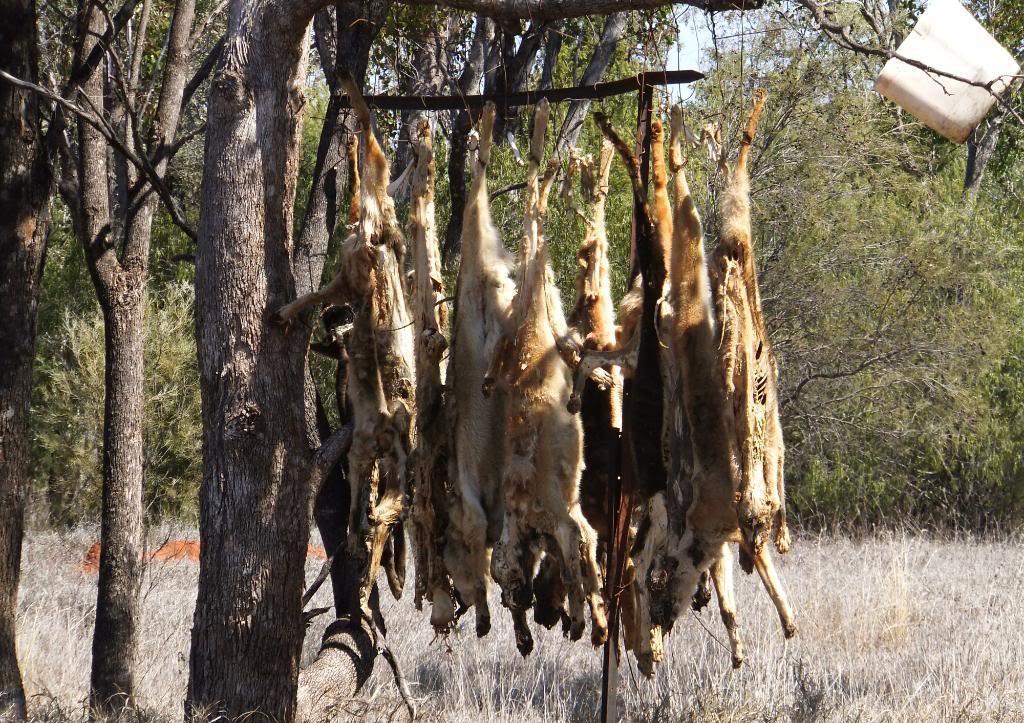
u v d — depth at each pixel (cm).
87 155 851
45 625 1155
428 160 674
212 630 643
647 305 597
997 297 2389
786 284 2227
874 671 1075
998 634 1207
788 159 2112
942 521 2466
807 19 587
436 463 665
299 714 733
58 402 2225
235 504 644
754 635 1242
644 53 882
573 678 1080
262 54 642
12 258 742
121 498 867
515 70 922
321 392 1745
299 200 1873
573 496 620
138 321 877
